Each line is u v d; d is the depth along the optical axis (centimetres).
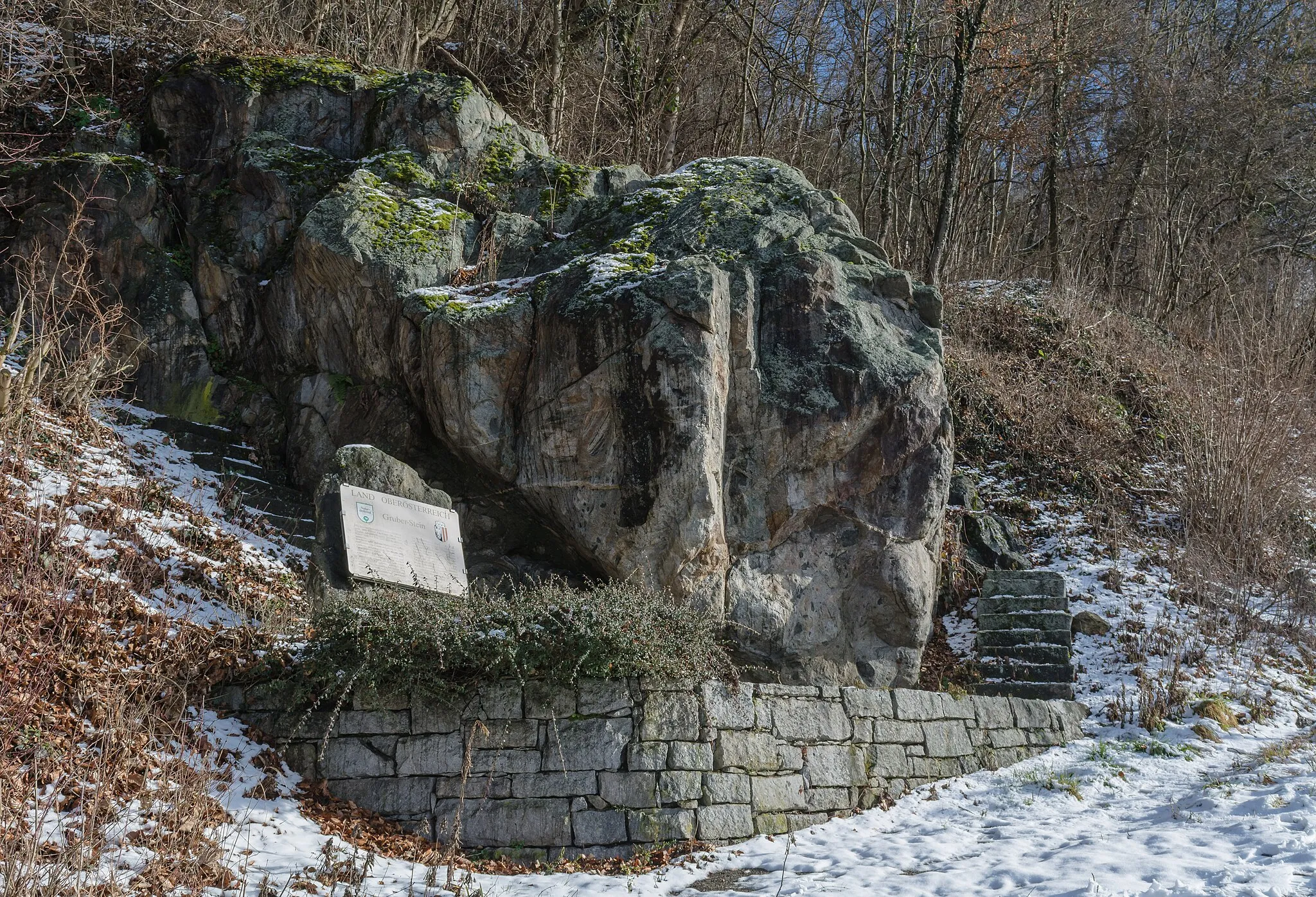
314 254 908
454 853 541
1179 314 2022
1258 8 2427
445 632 607
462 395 820
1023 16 1798
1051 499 1255
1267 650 997
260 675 631
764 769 652
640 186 1046
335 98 1066
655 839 597
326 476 727
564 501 789
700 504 758
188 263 998
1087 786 746
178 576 707
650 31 1748
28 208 973
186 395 952
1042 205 2458
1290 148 2297
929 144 2059
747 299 823
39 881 421
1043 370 1451
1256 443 1224
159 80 1093
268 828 543
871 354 850
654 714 619
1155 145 2189
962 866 575
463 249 955
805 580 834
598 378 782
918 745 751
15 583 595
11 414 693
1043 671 948
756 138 1861
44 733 527
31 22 1212
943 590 1096
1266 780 702
